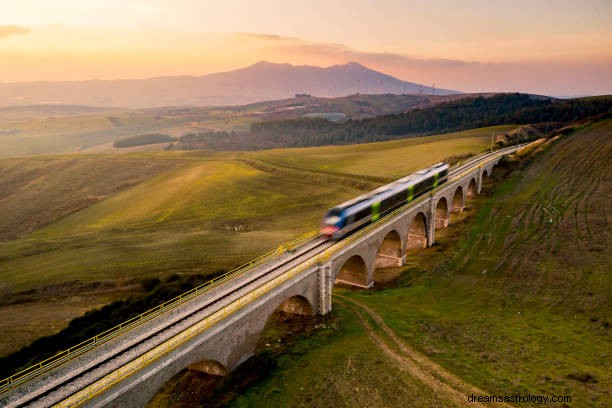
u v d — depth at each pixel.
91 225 97.69
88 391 21.52
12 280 60.28
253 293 32.84
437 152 125.75
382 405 27.72
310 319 40.34
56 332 42.34
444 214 71.44
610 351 33.03
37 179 145.88
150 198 111.38
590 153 105.31
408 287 51.09
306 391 29.44
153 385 23.53
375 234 48.81
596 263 50.19
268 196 98.50
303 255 42.47
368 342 36.09
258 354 34.28
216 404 28.72
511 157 110.38
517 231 65.81
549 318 40.12
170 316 30.05
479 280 51.38
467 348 35.12
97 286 55.06
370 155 135.75
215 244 68.50
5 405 21.11
